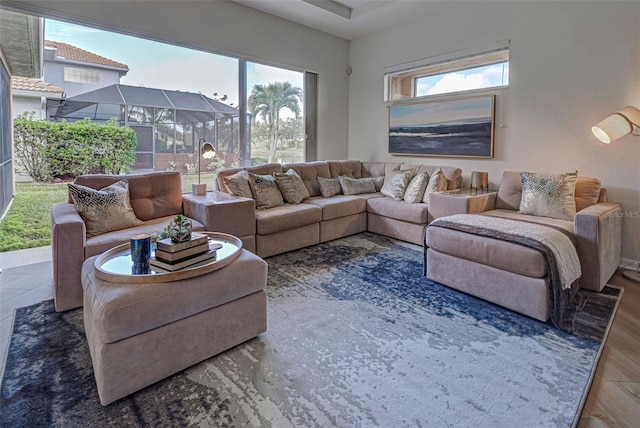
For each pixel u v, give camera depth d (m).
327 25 5.02
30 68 3.87
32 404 1.47
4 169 3.42
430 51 4.64
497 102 4.06
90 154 3.63
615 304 2.42
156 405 1.48
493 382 1.63
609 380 1.64
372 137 5.51
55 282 2.26
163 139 4.00
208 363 1.75
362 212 4.36
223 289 1.78
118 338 1.47
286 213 3.53
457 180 4.21
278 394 1.54
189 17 3.94
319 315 2.27
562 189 3.12
